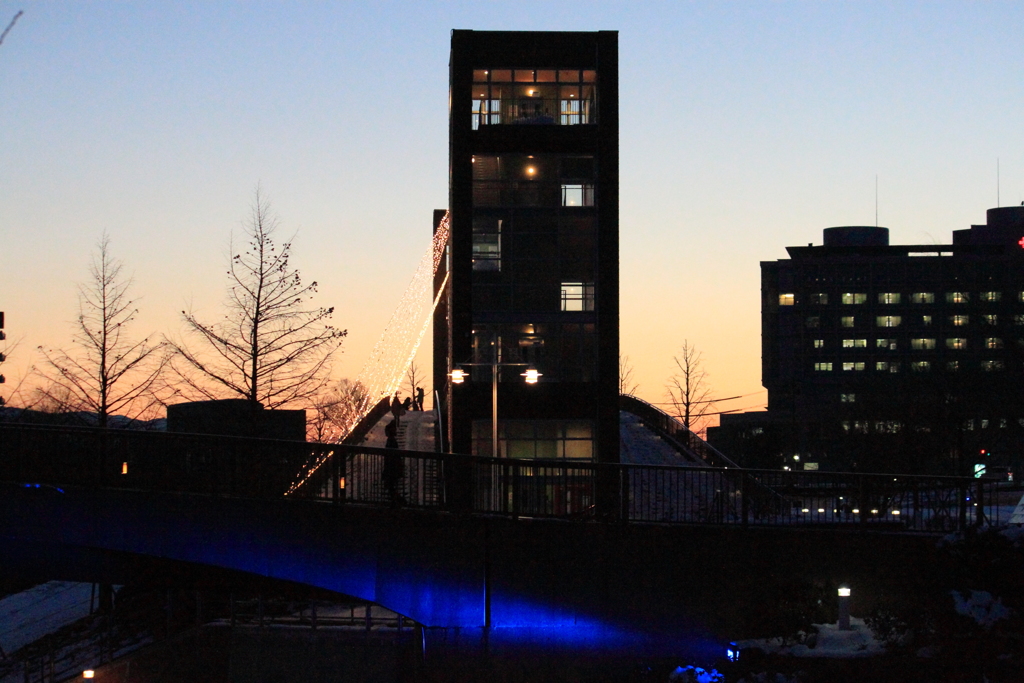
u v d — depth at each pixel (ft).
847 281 499.92
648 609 64.13
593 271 177.88
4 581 79.15
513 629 64.49
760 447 295.07
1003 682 52.80
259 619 104.78
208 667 105.19
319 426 143.23
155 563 70.69
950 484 66.64
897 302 495.41
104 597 128.57
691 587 64.28
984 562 61.31
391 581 65.92
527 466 67.05
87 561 71.20
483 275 177.27
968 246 494.18
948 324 489.67
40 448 68.08
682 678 59.36
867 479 66.49
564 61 178.91
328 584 66.28
